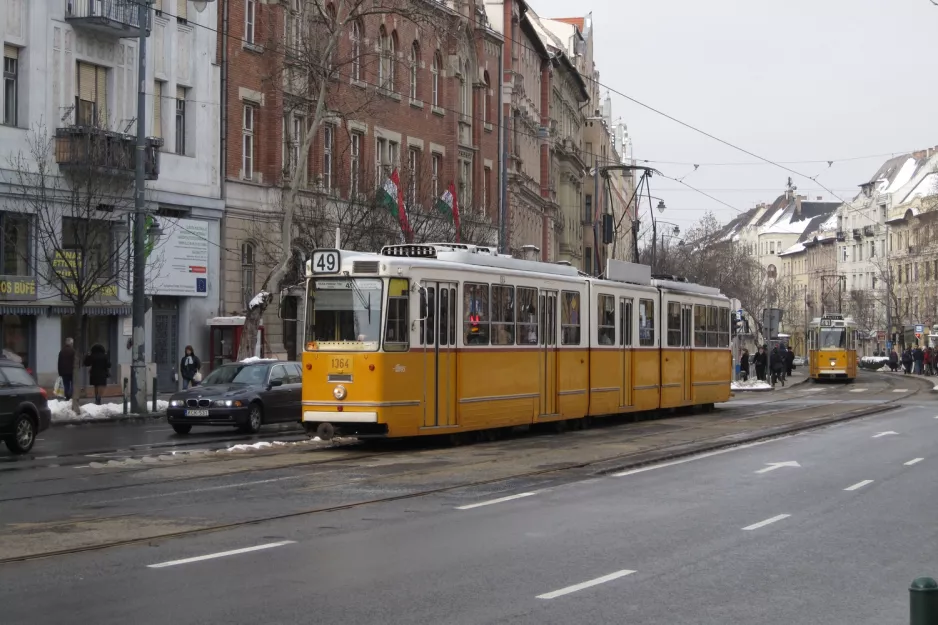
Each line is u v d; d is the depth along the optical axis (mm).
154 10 38406
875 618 9453
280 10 46531
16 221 36125
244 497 16078
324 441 24938
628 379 32000
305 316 23609
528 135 79125
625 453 22625
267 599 9766
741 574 11180
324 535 13008
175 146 42094
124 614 9180
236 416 28281
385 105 53844
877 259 140625
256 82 45938
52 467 20156
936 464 21328
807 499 16547
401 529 13477
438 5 57406
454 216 47156
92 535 12820
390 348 22938
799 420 33094
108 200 37125
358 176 46781
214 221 43500
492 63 67250
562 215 95188
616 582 10688
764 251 199125
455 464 20469
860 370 108938
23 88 36219
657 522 14250
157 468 19672
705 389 37562
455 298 24438
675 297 35344
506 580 10695
